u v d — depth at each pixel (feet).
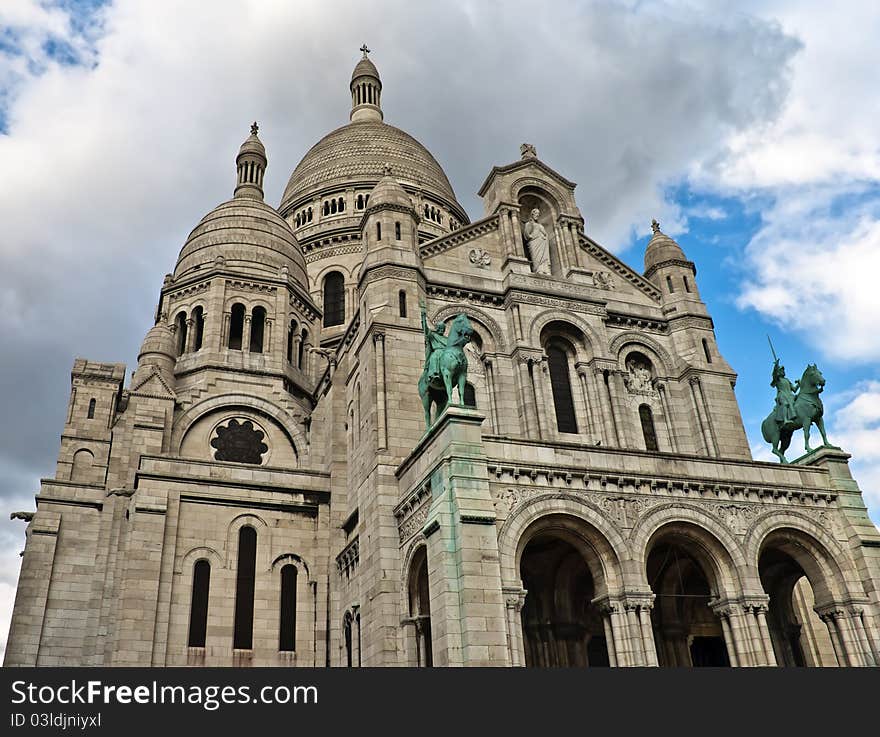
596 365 134.00
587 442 128.06
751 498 103.96
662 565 112.68
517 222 144.77
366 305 129.08
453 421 92.79
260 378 167.53
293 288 183.32
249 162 221.46
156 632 119.55
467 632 81.30
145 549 124.36
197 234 191.62
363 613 109.19
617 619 91.20
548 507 92.73
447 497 89.56
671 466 101.65
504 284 137.69
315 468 153.38
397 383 118.11
